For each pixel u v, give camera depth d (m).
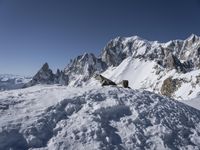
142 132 19.22
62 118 19.30
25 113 19.16
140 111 21.84
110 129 18.72
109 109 21.09
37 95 22.92
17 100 21.14
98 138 17.44
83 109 20.73
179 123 21.88
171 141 19.02
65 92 23.98
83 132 17.80
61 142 16.62
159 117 21.75
